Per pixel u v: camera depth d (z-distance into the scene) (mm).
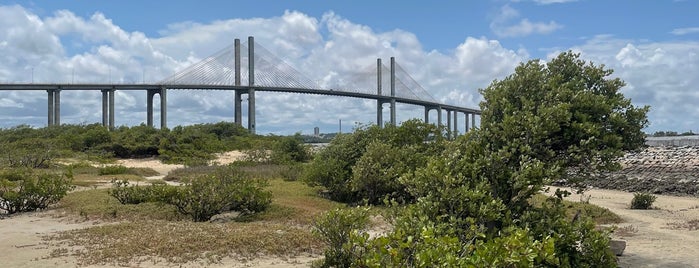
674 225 16109
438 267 5305
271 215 14922
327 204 17859
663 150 53156
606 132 9688
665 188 32312
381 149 19016
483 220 8180
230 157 49000
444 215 8078
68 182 18359
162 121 74875
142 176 32938
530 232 8055
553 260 5934
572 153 9227
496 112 10070
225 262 9703
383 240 6000
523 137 9297
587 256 8273
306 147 40062
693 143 56750
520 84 10195
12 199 15969
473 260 5309
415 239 6828
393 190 18422
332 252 8617
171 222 13516
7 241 11289
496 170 9078
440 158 9555
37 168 34562
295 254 10500
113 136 51219
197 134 54562
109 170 32375
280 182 24344
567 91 9602
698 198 27844
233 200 15031
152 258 9719
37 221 14336
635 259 11078
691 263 10773
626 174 42094
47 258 9719
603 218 16734
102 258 9633
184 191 14828
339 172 19547
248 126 81688
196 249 10242
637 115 10086
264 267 9484
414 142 21109
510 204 9008
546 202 9258
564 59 10711
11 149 39719
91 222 13992
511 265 5438
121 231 11828
